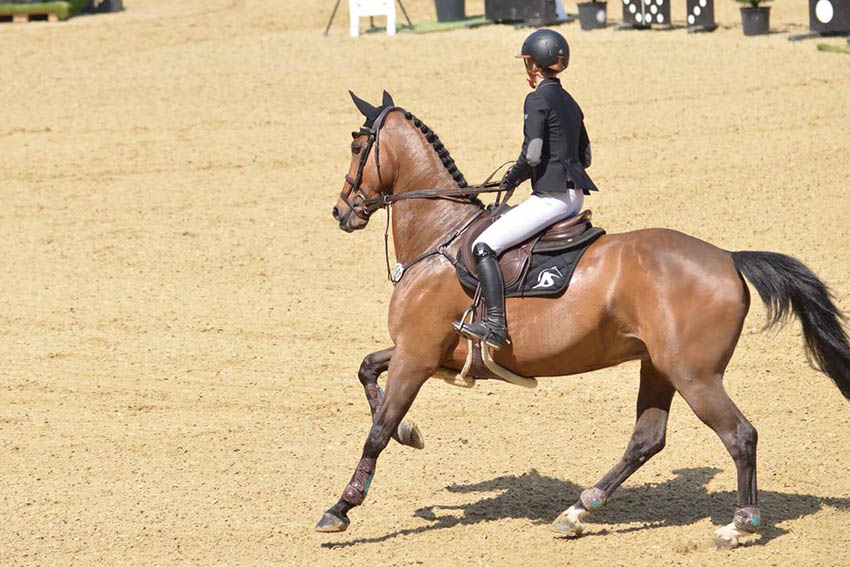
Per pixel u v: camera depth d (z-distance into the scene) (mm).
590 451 11641
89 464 11688
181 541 9844
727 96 27031
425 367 9688
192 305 16906
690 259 8969
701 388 8859
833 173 21391
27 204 22656
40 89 32281
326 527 9656
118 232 20781
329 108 28906
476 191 9789
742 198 20469
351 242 19859
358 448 11961
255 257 19141
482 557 9344
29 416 13062
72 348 15305
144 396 13609
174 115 29016
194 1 48812
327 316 16234
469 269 9445
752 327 15156
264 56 35406
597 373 13984
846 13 30422
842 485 10500
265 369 14383
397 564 9281
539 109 9148
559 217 9445
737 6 37312
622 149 24031
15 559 9578
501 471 11227
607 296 9109
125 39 39281
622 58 31172
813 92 26625
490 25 37281
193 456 11852
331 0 46406
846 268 16688
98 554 9641
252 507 10539
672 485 10758
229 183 23609
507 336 9344
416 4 43719
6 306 17078
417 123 10109
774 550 9156
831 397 12766
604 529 9844
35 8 43312
